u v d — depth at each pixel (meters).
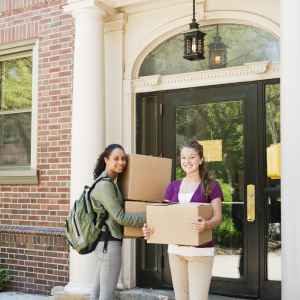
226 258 5.90
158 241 3.75
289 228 4.30
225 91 6.00
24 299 6.50
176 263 3.92
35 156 6.96
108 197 3.93
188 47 5.61
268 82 5.76
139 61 6.55
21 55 7.30
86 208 4.01
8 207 7.14
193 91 6.20
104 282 3.97
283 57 4.46
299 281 4.24
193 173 3.95
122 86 6.51
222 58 6.09
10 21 7.32
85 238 4.00
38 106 6.98
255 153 5.79
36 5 7.09
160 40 6.42
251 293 5.71
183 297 3.92
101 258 4.00
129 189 4.07
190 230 3.63
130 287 6.27
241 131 5.89
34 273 6.85
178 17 6.22
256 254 5.71
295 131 4.33
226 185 5.94
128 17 6.53
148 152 6.46
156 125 6.42
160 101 6.39
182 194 3.93
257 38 5.91
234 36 6.05
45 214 6.82
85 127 6.02
